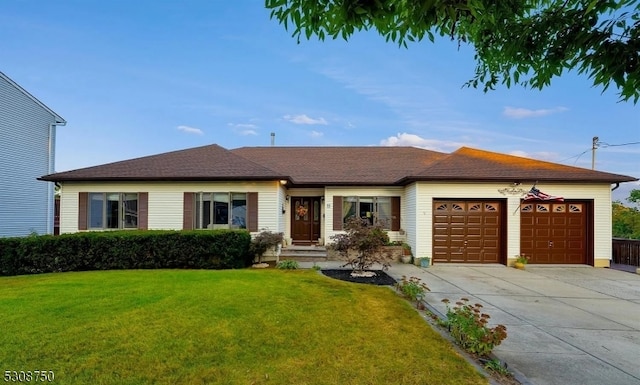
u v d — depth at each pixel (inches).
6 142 601.9
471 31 109.7
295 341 181.8
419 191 490.0
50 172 690.8
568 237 486.3
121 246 422.9
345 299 264.2
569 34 89.8
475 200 495.2
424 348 175.3
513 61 107.2
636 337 203.5
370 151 722.2
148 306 231.0
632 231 761.0
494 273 421.1
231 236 433.7
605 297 305.0
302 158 681.6
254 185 508.1
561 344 190.5
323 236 584.1
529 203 488.4
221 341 177.8
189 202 510.0
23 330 185.9
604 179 471.5
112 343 171.6
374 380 142.8
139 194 512.1
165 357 158.7
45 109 679.7
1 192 593.3
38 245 406.9
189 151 599.8
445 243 492.1
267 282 316.2
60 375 141.6
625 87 79.0
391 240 547.8
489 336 167.0
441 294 307.1
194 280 322.3
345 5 82.4
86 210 511.5
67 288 286.5
